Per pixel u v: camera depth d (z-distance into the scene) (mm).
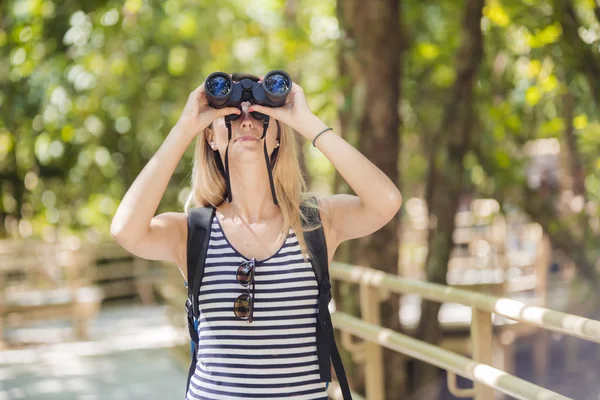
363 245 6953
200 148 2826
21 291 12914
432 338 7672
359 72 6930
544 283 11680
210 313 2580
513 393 3111
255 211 2688
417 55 9180
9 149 14039
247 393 2518
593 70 7484
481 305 3441
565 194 10000
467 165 9836
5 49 10508
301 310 2574
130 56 13383
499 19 8156
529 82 9602
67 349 10453
